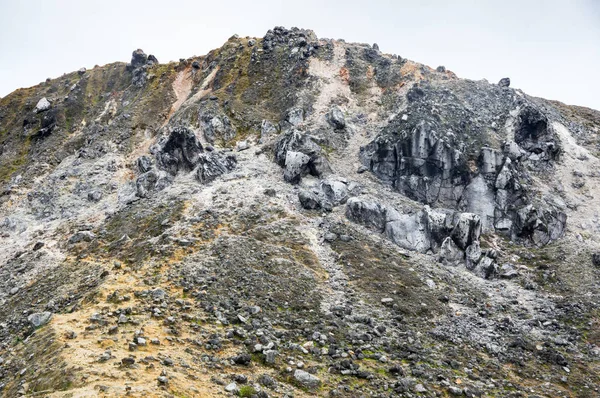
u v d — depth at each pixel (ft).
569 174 183.32
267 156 195.00
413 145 178.91
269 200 159.43
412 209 159.53
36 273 133.49
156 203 165.68
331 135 209.15
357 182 177.47
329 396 63.41
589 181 180.04
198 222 142.00
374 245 139.54
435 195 171.42
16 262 145.69
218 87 265.95
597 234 156.15
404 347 86.38
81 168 211.00
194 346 73.77
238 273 110.11
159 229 141.28
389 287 115.24
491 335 99.04
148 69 312.91
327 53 277.23
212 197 161.79
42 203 189.47
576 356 93.20
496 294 123.34
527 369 85.76
